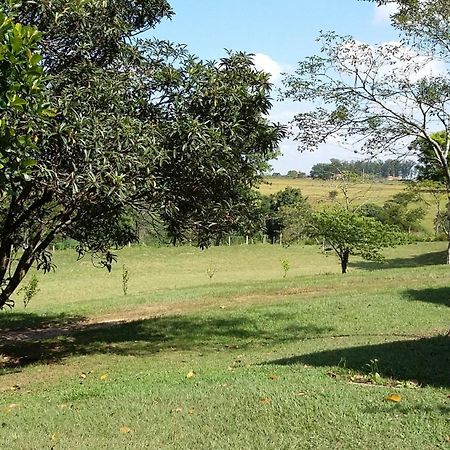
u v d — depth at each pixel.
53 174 7.48
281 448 4.34
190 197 9.62
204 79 9.06
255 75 9.51
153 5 10.35
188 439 4.62
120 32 9.23
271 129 9.71
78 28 8.64
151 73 9.27
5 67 4.94
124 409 5.50
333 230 22.06
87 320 14.40
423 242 41.53
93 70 8.78
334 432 4.58
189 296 16.69
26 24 8.38
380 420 4.78
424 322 11.49
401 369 6.64
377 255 22.45
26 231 10.62
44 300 21.05
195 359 9.39
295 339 10.66
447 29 9.88
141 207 9.16
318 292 16.00
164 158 8.05
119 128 7.91
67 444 4.65
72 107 7.59
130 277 29.08
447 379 6.17
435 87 10.17
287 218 30.19
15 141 5.35
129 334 12.03
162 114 9.16
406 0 9.70
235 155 9.28
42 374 8.94
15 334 12.83
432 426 4.62
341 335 10.75
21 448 4.63
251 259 37.06
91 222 10.44
